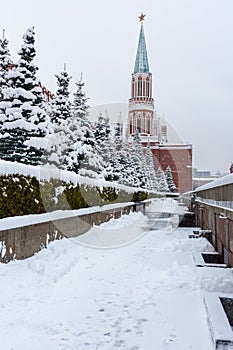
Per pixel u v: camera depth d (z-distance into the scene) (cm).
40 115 985
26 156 928
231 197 450
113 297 423
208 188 758
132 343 293
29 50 991
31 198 631
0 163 527
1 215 520
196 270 510
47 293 429
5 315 346
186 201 2383
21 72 981
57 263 551
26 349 279
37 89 991
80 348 283
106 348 284
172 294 431
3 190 530
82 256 661
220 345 265
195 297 416
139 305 393
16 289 414
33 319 342
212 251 674
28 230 559
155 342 295
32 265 498
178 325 333
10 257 496
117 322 341
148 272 550
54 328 323
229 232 497
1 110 977
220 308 323
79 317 354
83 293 438
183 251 715
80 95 1327
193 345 288
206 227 893
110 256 693
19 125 925
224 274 470
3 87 1015
